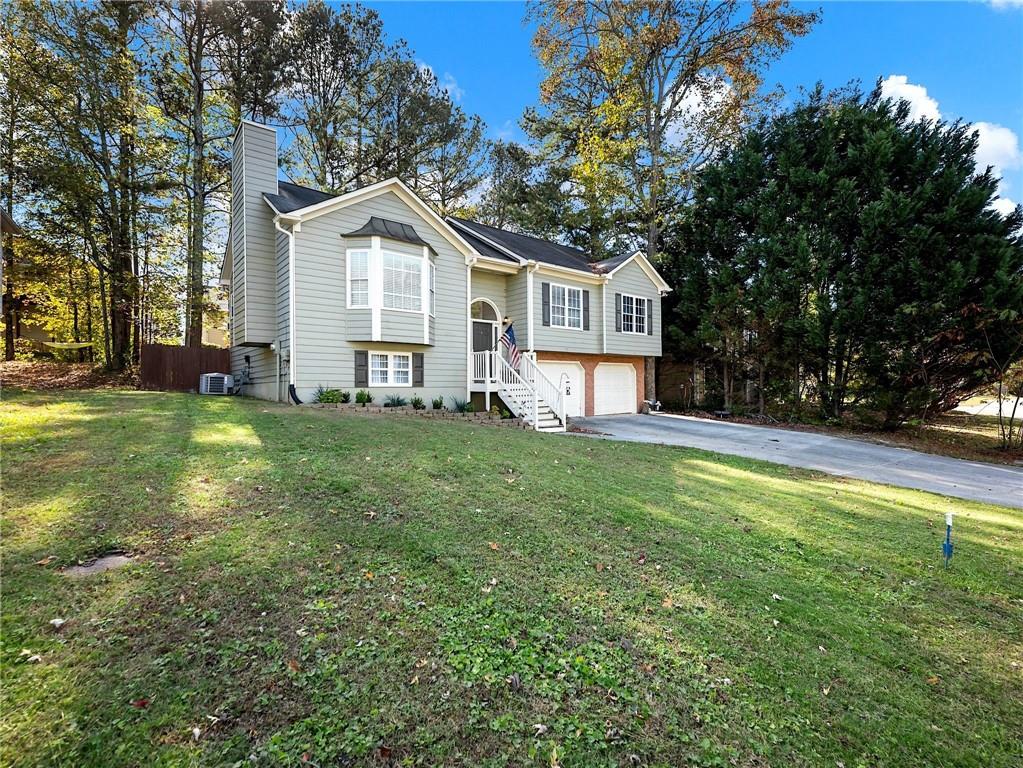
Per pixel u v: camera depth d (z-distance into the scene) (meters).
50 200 15.51
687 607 3.44
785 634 3.23
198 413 8.62
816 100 17.84
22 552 3.27
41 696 2.12
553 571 3.76
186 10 16.09
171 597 2.93
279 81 17.83
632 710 2.38
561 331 16.56
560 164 25.75
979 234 13.83
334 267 11.94
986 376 13.90
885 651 3.14
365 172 22.00
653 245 20.84
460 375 14.27
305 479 5.14
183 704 2.15
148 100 17.27
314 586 3.18
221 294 22.02
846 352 16.19
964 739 2.43
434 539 4.04
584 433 12.80
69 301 21.78
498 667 2.59
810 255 16.20
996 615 3.72
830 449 12.27
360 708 2.22
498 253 16.19
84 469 4.92
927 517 6.27
